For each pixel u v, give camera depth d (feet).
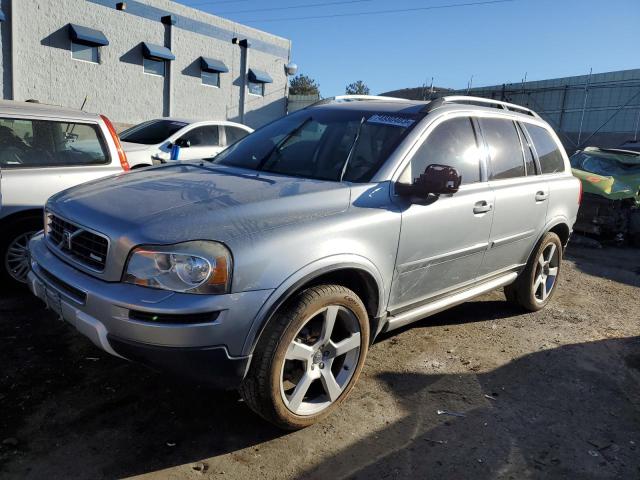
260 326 8.71
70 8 60.85
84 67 63.46
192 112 77.87
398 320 11.88
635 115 75.00
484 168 13.82
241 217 9.00
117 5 65.36
